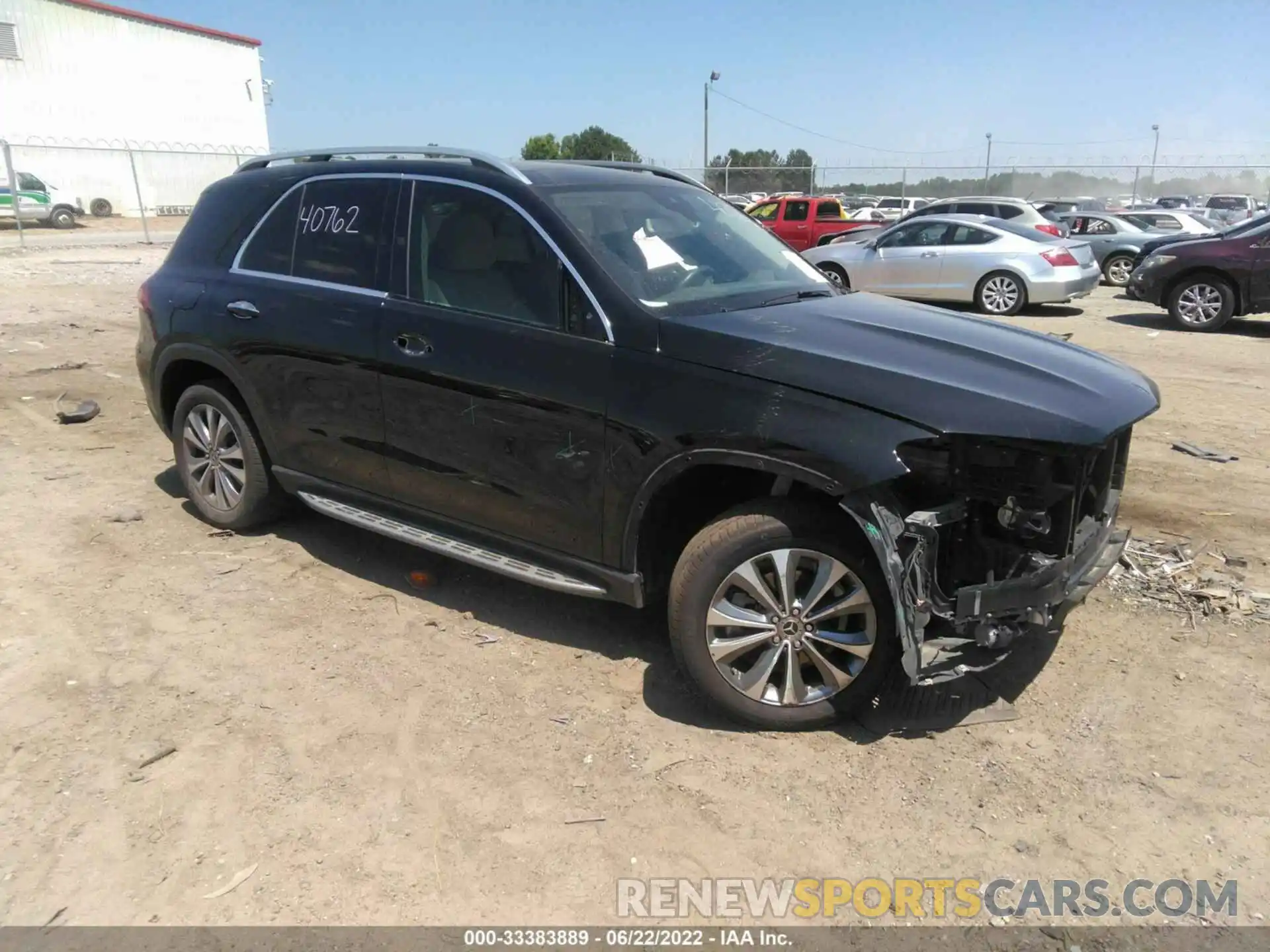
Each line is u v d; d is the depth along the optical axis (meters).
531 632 4.01
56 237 27.66
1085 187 33.59
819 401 2.99
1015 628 2.98
